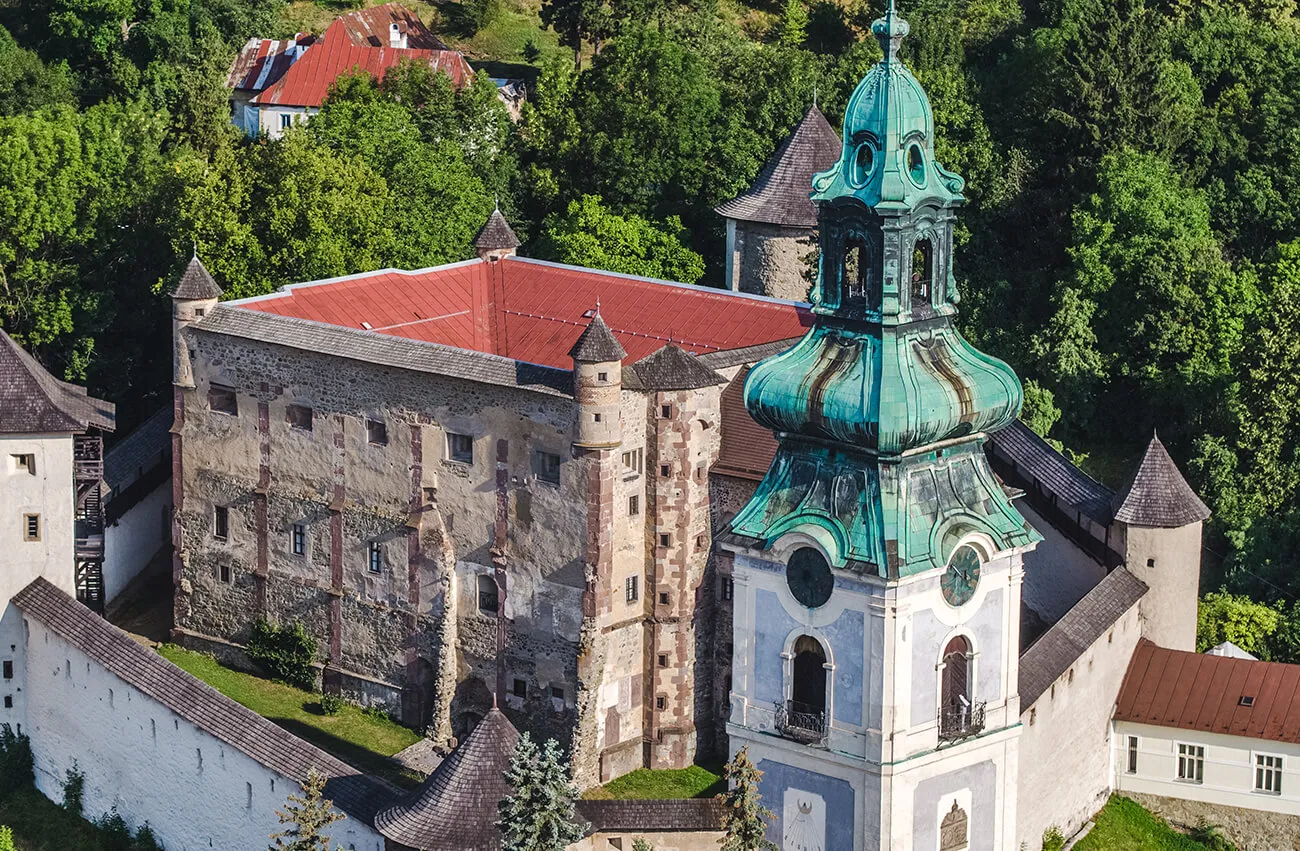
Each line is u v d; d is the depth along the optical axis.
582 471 171.50
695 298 194.50
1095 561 182.50
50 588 179.88
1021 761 159.38
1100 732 173.00
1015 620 122.00
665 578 175.88
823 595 118.25
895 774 118.31
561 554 174.25
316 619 189.12
